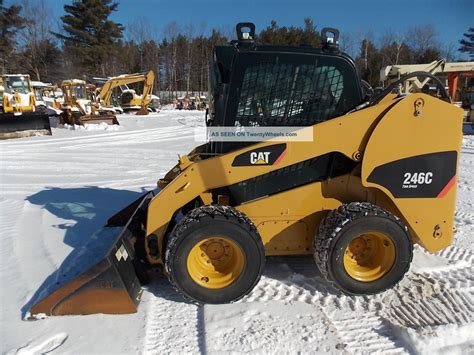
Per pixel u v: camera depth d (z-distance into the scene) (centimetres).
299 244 354
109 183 754
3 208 595
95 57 4806
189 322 300
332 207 350
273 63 332
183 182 326
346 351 267
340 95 342
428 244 343
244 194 348
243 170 325
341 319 302
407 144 323
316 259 328
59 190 702
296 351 267
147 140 1443
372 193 350
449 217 340
